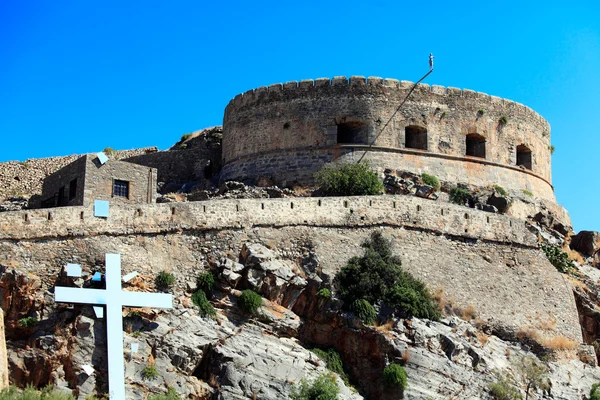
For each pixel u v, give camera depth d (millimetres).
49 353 44375
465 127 67188
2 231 47062
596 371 56625
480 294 56188
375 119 65188
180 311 47781
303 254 52906
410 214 56438
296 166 65000
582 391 54562
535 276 58688
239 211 52594
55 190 59156
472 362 51250
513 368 53031
